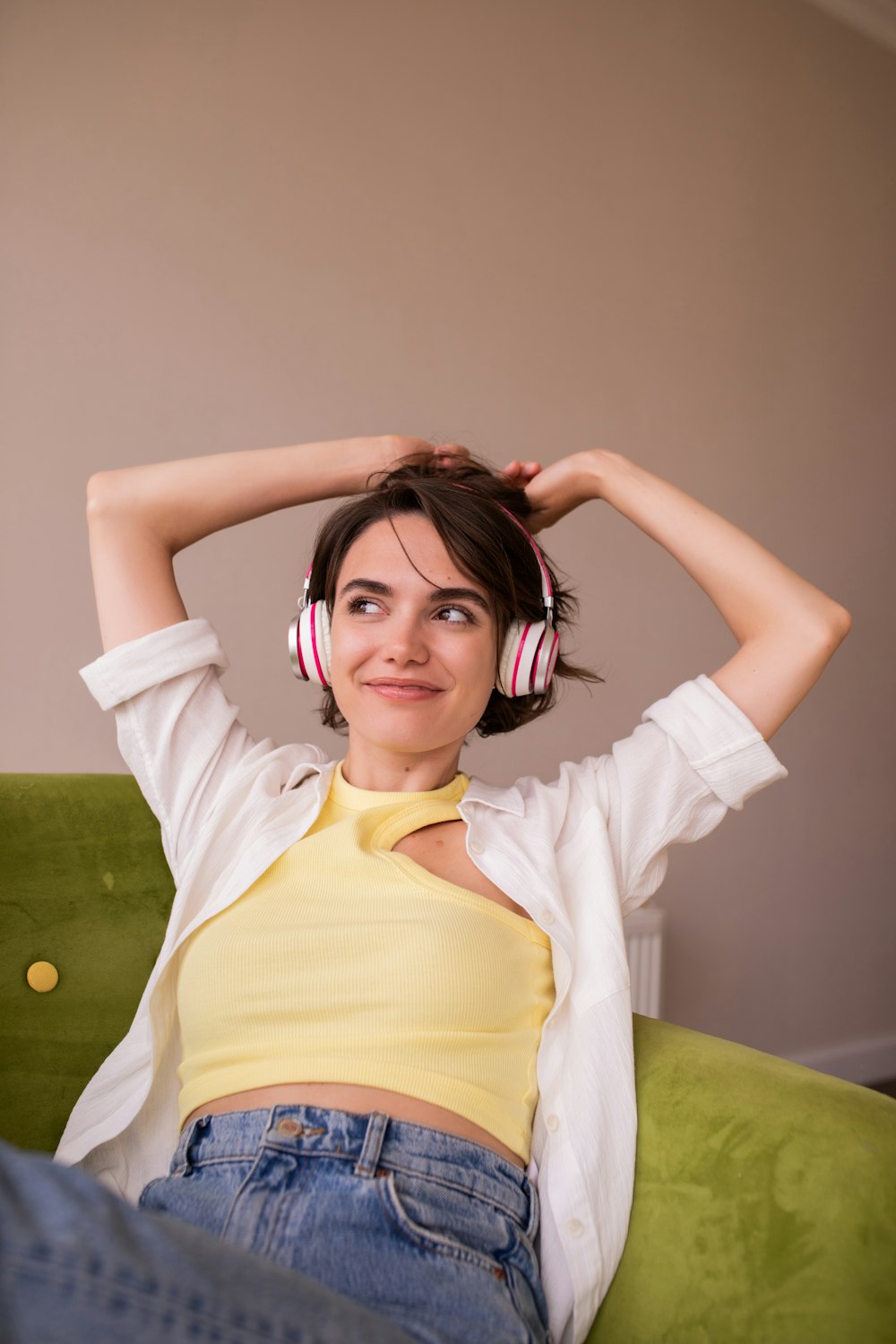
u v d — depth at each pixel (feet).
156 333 7.04
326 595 4.09
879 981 11.29
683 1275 3.03
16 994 4.05
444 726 3.81
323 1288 2.30
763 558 4.18
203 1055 3.43
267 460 4.42
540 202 8.95
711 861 9.91
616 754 4.12
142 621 4.11
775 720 4.02
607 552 9.30
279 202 7.57
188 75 7.20
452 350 8.39
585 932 3.67
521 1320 2.82
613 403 9.32
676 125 9.86
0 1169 2.10
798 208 10.73
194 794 4.00
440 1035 3.32
